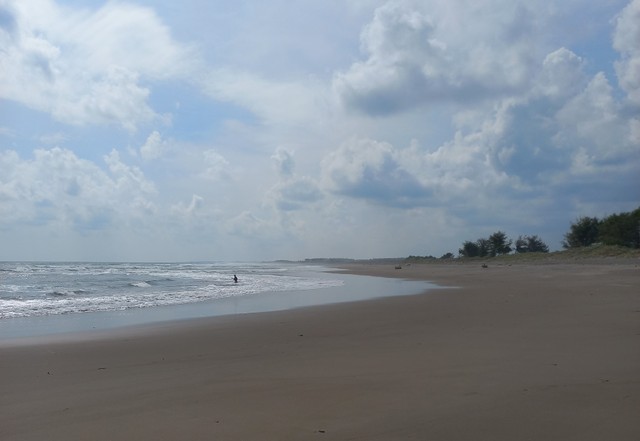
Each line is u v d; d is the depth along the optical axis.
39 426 5.96
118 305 23.45
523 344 10.21
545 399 6.30
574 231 83.19
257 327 15.02
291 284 42.19
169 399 6.97
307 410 6.27
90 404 6.83
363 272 74.88
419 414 5.92
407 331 13.02
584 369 7.82
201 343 12.16
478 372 7.86
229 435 5.48
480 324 13.72
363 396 6.78
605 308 16.25
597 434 5.12
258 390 7.32
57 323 16.98
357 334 12.93
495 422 5.55
